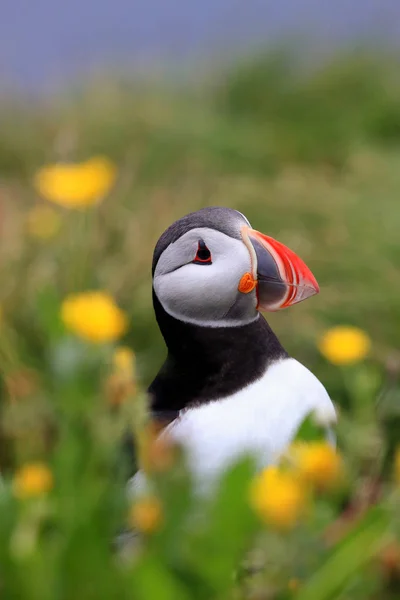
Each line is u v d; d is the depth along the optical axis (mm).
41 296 3885
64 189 6633
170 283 6090
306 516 3475
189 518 3416
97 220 10312
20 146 15500
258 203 11828
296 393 5852
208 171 14133
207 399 5969
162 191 12086
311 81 17391
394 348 9633
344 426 4668
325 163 15320
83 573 3244
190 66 19203
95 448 3617
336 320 9883
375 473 4465
